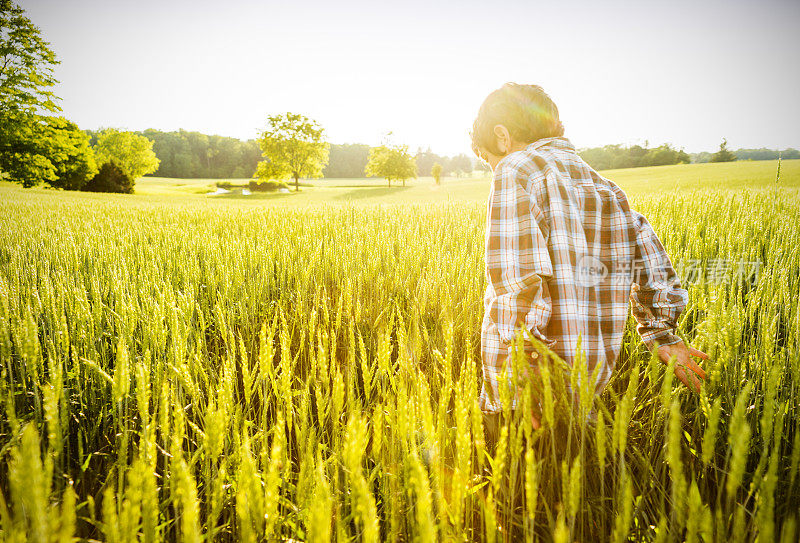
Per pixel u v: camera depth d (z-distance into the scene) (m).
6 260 3.83
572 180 1.39
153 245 4.64
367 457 1.41
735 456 0.76
